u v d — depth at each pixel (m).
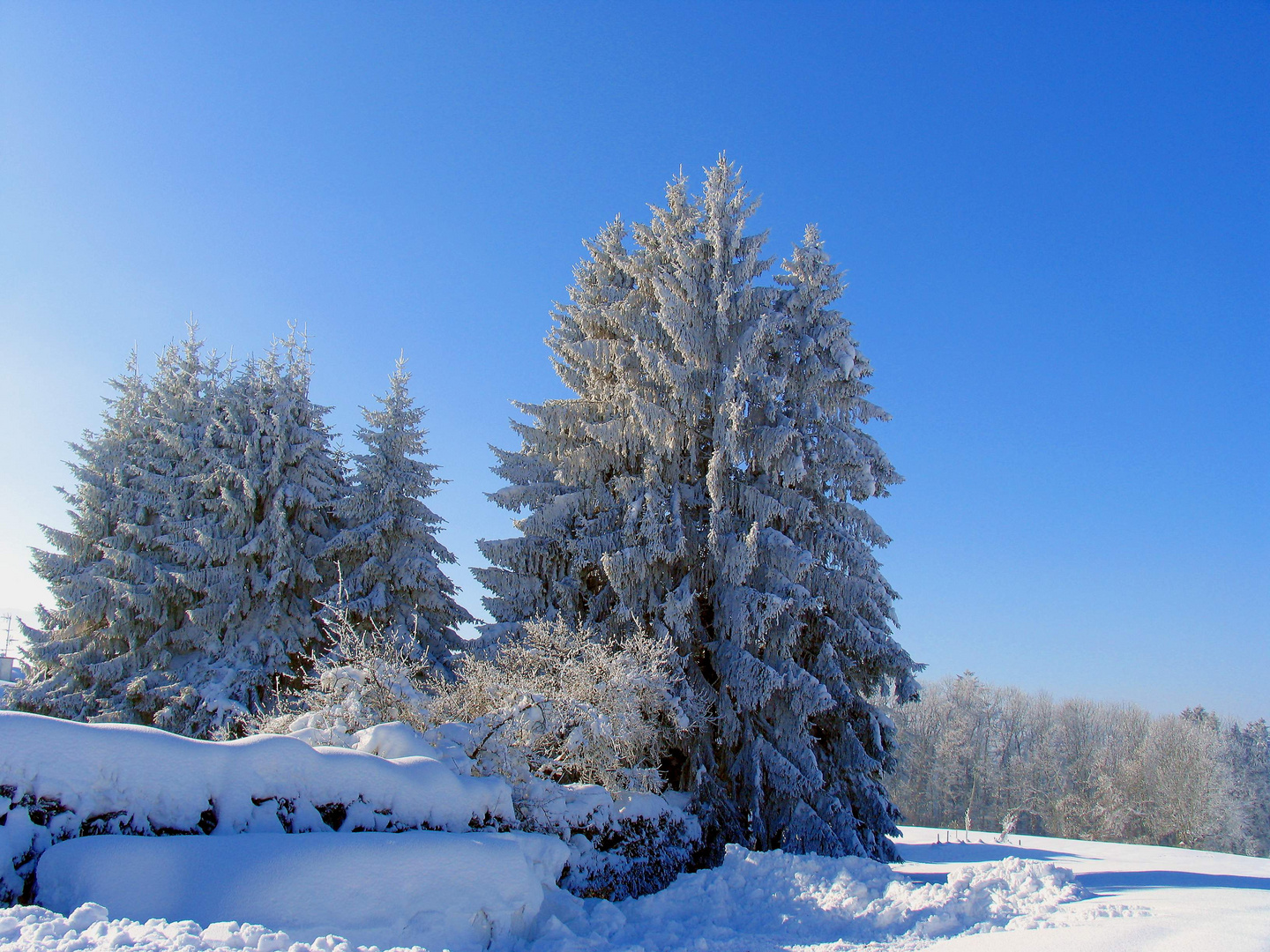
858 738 18.98
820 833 16.02
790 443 18.44
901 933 8.62
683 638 16.69
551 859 8.77
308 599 22.75
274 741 7.37
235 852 6.11
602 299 21.58
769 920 9.50
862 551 19.14
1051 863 10.22
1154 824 55.44
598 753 11.98
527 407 20.47
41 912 4.65
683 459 19.22
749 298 18.64
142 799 6.44
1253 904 8.85
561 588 18.30
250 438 23.30
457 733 10.36
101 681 22.22
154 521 24.94
